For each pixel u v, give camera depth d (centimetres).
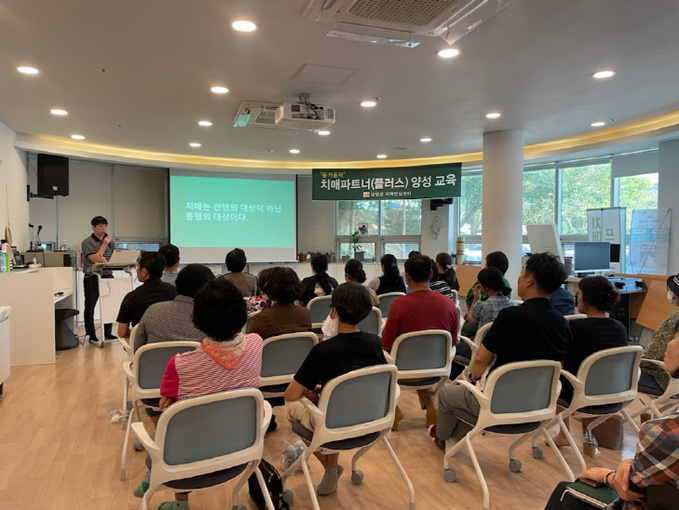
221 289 188
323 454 243
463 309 827
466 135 688
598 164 798
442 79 445
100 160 821
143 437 182
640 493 129
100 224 619
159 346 255
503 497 250
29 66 408
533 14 316
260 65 407
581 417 267
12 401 400
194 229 927
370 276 1013
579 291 279
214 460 183
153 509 236
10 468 282
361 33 312
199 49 373
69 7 304
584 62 404
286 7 304
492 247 664
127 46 366
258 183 977
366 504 243
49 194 707
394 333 309
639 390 301
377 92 484
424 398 334
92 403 396
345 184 868
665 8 309
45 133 672
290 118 482
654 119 604
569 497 154
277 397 303
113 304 623
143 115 571
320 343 219
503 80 449
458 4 278
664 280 527
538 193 884
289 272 294
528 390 243
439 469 281
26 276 511
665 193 669
